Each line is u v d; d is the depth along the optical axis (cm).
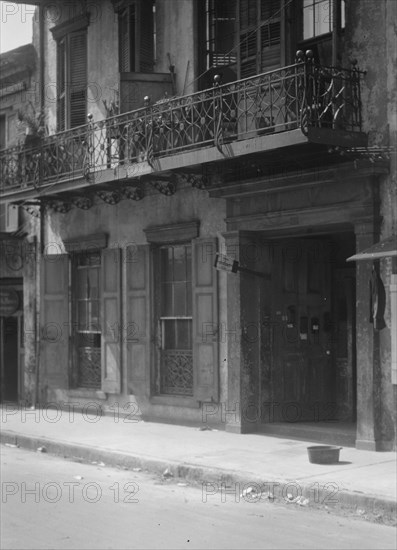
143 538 823
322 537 845
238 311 1440
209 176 1482
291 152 1271
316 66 1205
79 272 1855
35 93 1959
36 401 1939
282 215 1363
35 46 1958
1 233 2022
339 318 1505
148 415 1639
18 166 1831
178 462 1198
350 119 1235
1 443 1555
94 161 1692
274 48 1363
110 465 1292
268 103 1345
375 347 1230
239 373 1441
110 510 952
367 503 952
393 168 1218
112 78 1723
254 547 798
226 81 1509
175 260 1617
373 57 1238
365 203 1237
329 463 1157
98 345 1806
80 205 1788
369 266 1229
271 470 1123
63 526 870
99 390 1781
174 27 1595
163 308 1638
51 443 1433
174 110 1459
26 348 1984
